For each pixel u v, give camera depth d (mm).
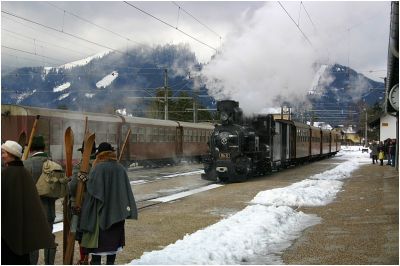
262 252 7605
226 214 11438
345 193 15609
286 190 14578
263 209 11281
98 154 5750
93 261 5684
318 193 14766
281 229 9406
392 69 13906
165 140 31594
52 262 6031
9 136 19016
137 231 9289
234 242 7922
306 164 35719
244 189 17125
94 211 5539
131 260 7043
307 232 9188
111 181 5637
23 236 4488
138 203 13445
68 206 5926
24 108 19047
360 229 9266
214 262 6785
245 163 20547
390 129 43125
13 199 4512
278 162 26719
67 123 21156
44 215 4676
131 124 26859
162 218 10836
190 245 7625
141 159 28156
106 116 24734
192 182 20328
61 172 6004
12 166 4660
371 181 19625
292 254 7410
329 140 48625
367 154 59625
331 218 10828
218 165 20578
